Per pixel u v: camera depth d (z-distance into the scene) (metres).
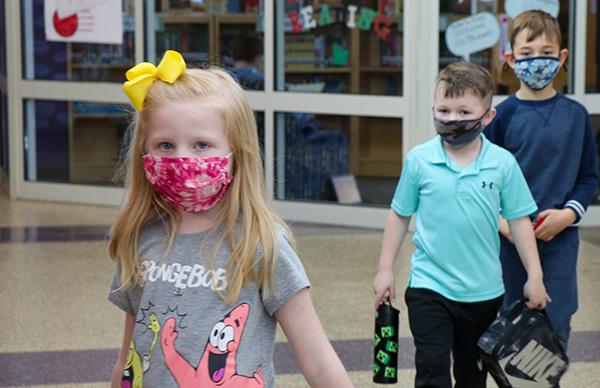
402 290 7.56
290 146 10.12
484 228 4.48
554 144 4.84
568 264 4.82
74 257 8.63
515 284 4.87
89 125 11.07
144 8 10.66
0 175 12.95
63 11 10.97
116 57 10.87
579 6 9.53
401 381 5.66
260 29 10.12
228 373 2.69
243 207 2.79
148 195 2.88
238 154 2.82
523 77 4.88
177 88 2.79
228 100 2.80
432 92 9.53
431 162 4.54
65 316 6.91
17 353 6.13
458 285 4.46
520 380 4.39
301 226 9.95
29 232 9.65
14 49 11.16
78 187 11.12
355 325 6.70
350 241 9.27
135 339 2.77
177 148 2.77
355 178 9.96
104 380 5.68
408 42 9.55
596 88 9.67
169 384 2.70
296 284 2.78
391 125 9.76
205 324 2.71
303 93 10.00
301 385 5.58
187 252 2.78
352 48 9.79
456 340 4.62
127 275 2.83
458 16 9.42
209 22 10.36
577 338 6.41
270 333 2.79
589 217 9.70
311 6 9.92
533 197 4.85
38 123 11.26
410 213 4.64
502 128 4.94
